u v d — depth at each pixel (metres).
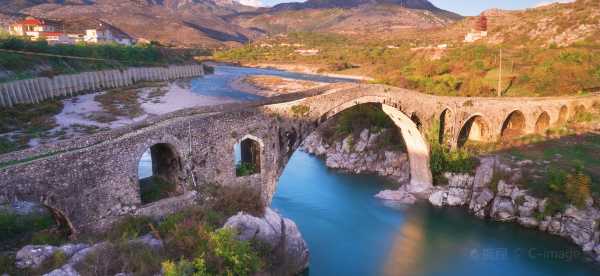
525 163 46.72
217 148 30.22
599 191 39.47
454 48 119.81
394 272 34.66
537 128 58.28
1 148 52.72
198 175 29.30
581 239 37.81
